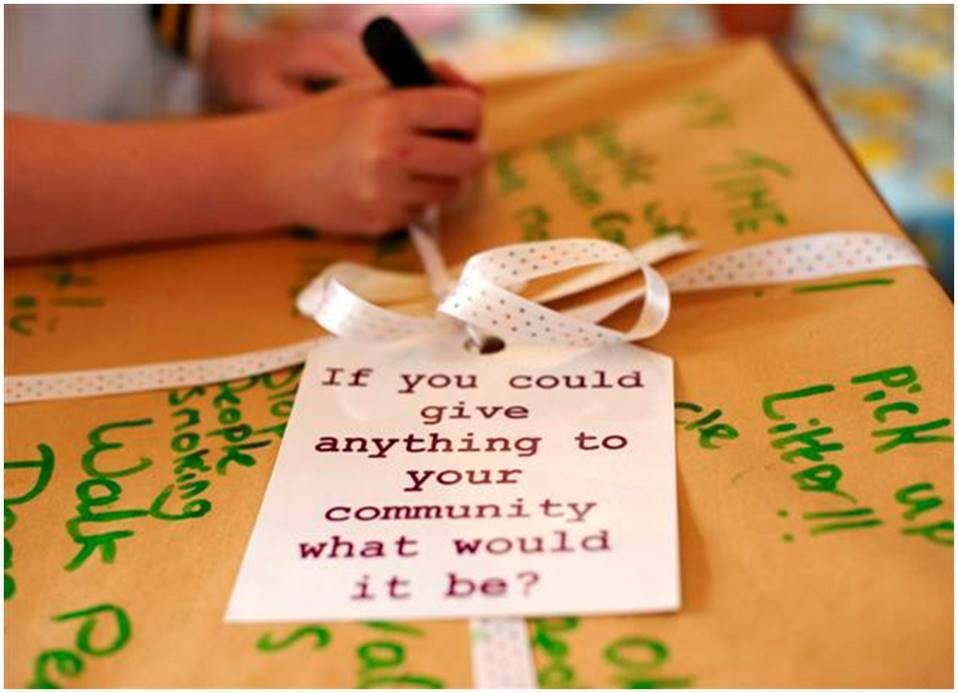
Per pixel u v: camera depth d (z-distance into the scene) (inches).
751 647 12.6
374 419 16.8
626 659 12.5
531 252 17.8
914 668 12.1
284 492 15.5
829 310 18.3
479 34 47.6
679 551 13.9
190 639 13.3
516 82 28.0
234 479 16.0
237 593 13.9
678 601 13.1
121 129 22.9
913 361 16.9
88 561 14.7
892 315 18.0
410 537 14.5
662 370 17.4
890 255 19.3
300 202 22.5
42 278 22.3
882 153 39.7
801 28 45.9
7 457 17.0
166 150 22.5
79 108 26.4
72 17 26.0
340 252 22.6
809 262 19.4
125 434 17.3
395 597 13.6
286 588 13.9
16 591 14.4
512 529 14.5
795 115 24.8
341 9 45.1
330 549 14.4
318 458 16.1
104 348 19.7
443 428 16.5
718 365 17.4
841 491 14.6
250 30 41.4
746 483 14.9
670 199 22.4
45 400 18.3
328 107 22.9
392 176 21.8
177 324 20.3
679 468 15.4
